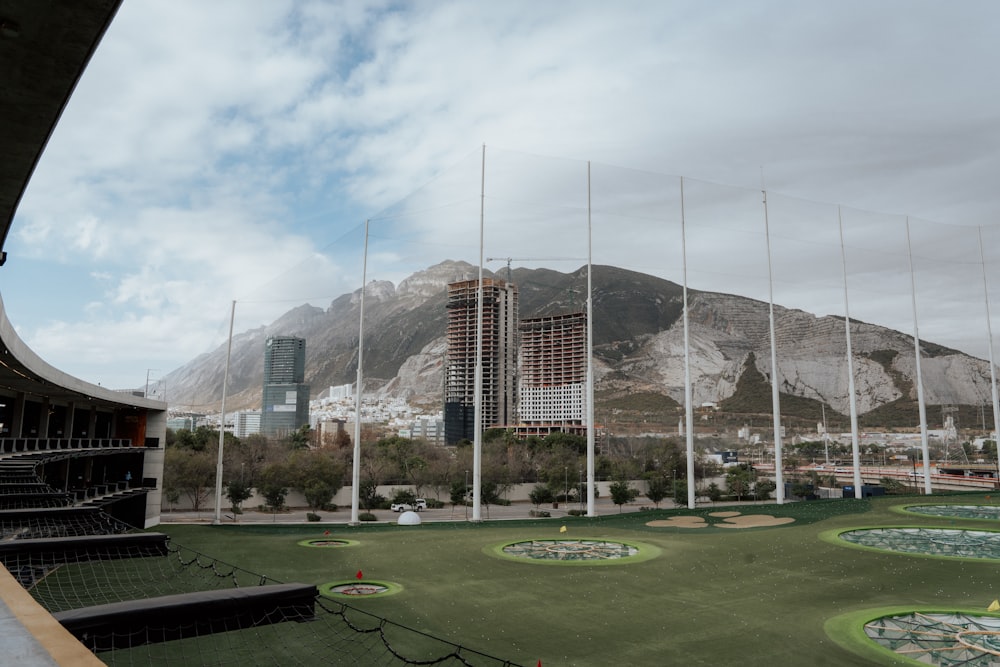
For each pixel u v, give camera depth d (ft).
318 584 99.96
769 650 69.56
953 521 148.46
